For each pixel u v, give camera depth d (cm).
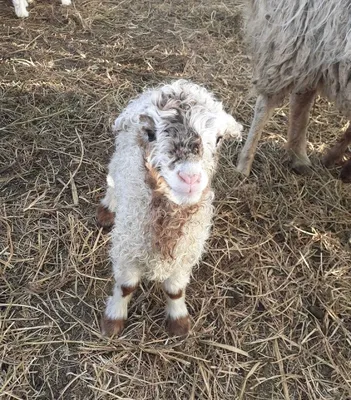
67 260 60
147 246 48
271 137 79
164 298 58
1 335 53
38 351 53
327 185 73
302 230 67
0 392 49
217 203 68
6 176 68
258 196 70
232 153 76
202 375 52
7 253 60
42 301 57
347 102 59
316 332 57
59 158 71
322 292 61
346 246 66
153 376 52
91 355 53
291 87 63
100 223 64
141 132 45
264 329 57
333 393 53
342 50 55
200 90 46
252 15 63
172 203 44
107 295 58
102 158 72
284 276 62
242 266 62
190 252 50
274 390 53
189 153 40
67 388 50
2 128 74
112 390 51
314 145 79
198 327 56
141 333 55
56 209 65
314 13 55
